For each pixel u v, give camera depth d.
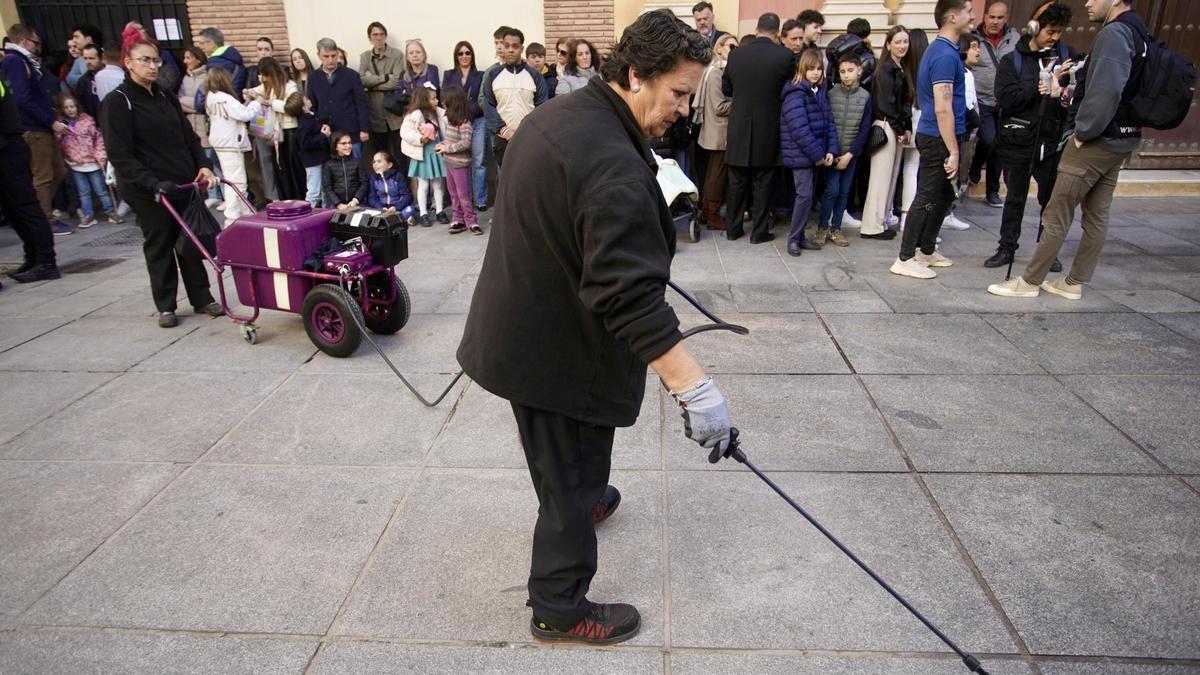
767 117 6.16
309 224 4.40
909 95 6.46
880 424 3.48
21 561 2.65
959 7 5.05
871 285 5.46
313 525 2.82
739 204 6.67
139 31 4.54
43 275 6.08
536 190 1.82
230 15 8.51
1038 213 7.54
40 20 8.82
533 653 2.23
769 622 2.32
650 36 1.77
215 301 5.16
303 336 4.72
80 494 3.04
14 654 2.24
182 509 2.94
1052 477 3.04
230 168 7.53
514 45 6.93
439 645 2.26
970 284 5.43
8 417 3.70
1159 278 5.49
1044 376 3.94
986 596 2.41
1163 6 8.23
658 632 2.30
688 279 5.67
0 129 5.61
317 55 8.45
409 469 3.18
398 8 8.42
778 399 3.74
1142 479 3.01
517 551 2.66
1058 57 5.21
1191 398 3.66
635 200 1.72
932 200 5.45
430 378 4.07
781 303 5.12
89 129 7.77
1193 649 2.19
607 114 1.83
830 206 6.50
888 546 2.65
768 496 2.95
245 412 3.71
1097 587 2.44
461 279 5.82
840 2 7.89
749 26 8.05
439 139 7.46
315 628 2.33
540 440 2.06
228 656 2.23
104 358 4.42
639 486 3.03
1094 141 4.55
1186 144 8.56
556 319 1.92
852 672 2.14
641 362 2.06
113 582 2.54
